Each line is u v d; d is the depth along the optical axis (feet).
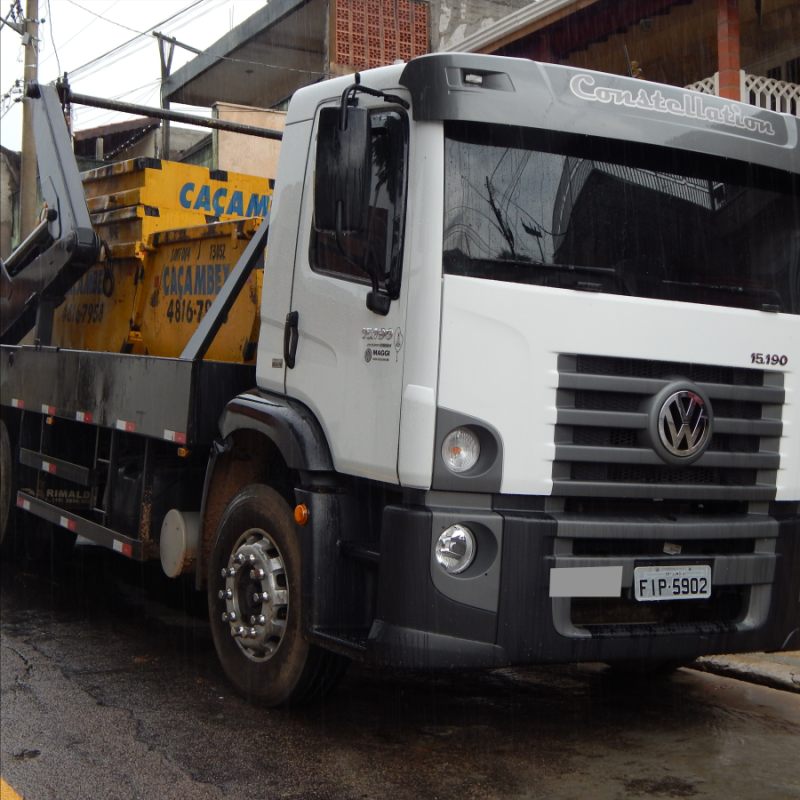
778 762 14.61
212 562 17.29
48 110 25.20
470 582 13.29
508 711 16.79
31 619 22.27
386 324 13.98
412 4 58.65
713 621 14.89
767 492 15.06
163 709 16.31
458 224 13.57
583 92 14.32
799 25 36.27
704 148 15.03
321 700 16.03
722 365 14.73
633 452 13.93
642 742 15.37
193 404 17.48
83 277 26.05
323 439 15.16
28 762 13.98
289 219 16.61
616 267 14.39
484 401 13.39
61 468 23.30
